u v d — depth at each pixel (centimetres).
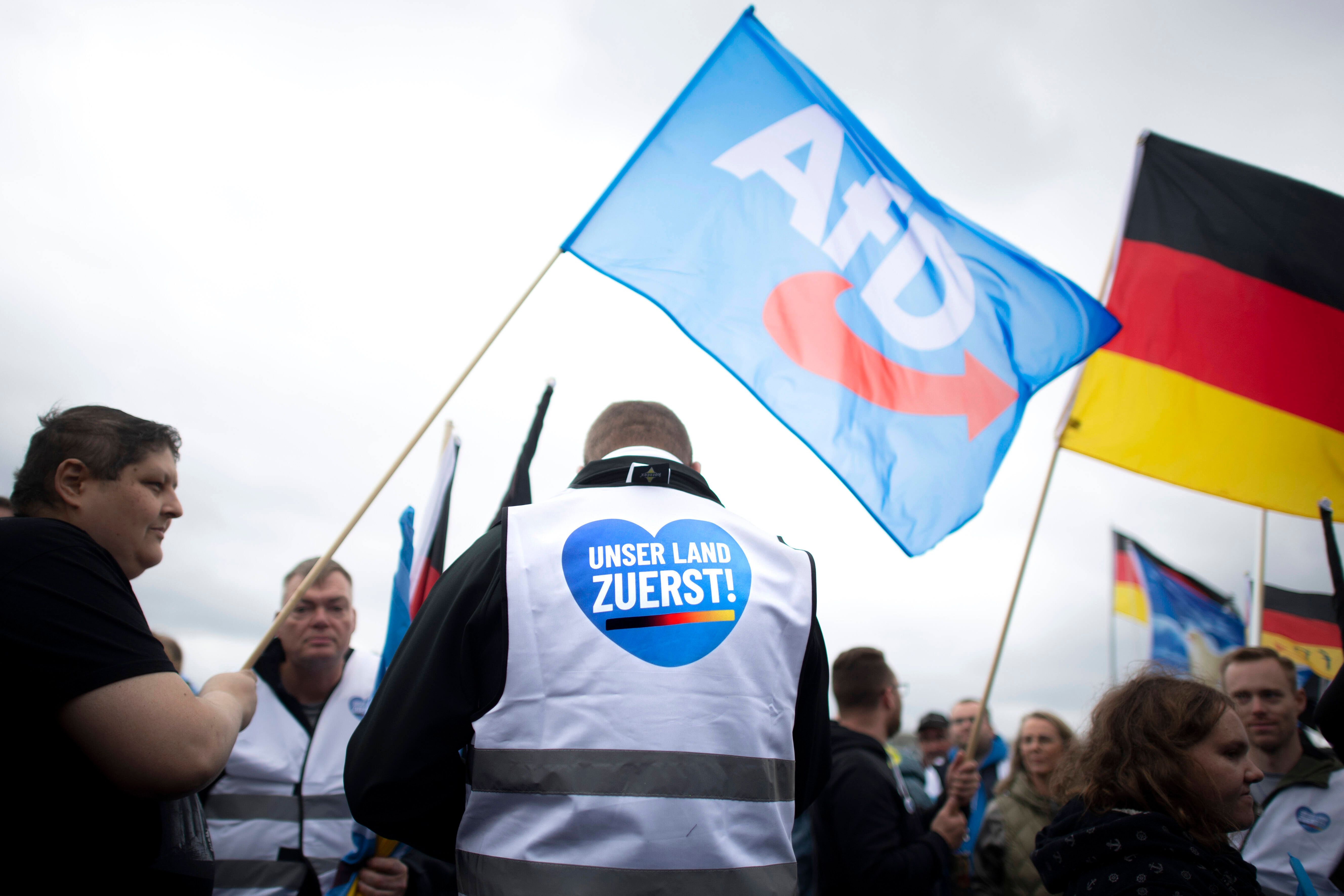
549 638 167
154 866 165
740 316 306
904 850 319
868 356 316
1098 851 192
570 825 156
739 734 169
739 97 338
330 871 324
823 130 345
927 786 624
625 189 314
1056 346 345
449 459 368
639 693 165
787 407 301
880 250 335
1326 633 573
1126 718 212
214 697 178
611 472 198
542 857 155
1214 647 650
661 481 197
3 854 147
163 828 170
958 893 407
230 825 319
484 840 160
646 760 160
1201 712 204
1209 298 421
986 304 343
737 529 195
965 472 315
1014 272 351
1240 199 432
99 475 185
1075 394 412
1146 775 201
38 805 149
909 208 349
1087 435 406
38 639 150
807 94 347
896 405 313
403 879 301
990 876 404
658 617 173
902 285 333
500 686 165
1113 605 699
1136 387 411
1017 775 423
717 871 158
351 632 353
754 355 303
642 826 156
